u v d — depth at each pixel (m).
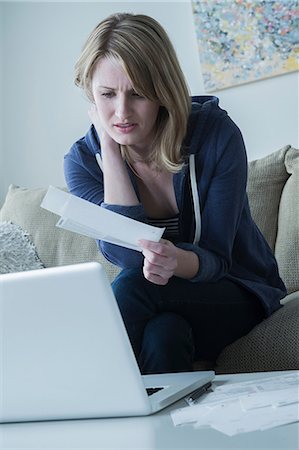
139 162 1.62
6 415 0.98
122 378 0.93
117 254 1.61
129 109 1.47
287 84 2.67
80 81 1.57
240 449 0.71
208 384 1.11
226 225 1.55
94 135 1.73
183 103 1.52
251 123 2.73
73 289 0.92
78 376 0.94
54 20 3.11
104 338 0.92
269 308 1.62
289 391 0.94
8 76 3.17
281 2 2.64
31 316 0.94
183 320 1.44
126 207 1.57
